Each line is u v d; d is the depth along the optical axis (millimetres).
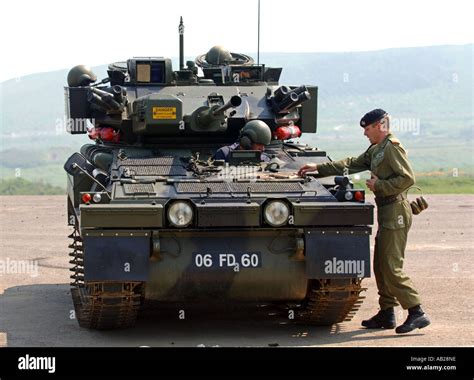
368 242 14875
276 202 14633
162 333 15594
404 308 15578
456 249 25375
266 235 14914
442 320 16578
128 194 14859
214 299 15211
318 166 16297
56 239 27688
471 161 117625
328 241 14820
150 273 14695
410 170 15477
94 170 16281
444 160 120500
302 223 14688
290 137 18438
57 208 37438
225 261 14766
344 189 15203
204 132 17703
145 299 15625
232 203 14695
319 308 15484
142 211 14367
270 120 18094
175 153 17594
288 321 16625
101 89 18547
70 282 20844
